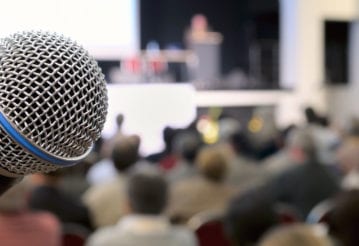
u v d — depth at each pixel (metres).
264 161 7.18
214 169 4.57
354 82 13.72
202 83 11.62
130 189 3.19
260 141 8.50
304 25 13.21
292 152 6.07
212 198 4.51
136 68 11.55
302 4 13.19
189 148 5.93
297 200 5.16
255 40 15.11
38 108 0.87
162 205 3.20
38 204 3.88
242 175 5.73
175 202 4.51
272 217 2.87
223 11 15.95
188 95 9.05
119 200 4.27
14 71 0.87
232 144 8.20
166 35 15.31
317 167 5.20
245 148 8.53
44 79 0.87
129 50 12.22
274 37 14.87
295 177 5.18
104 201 4.28
